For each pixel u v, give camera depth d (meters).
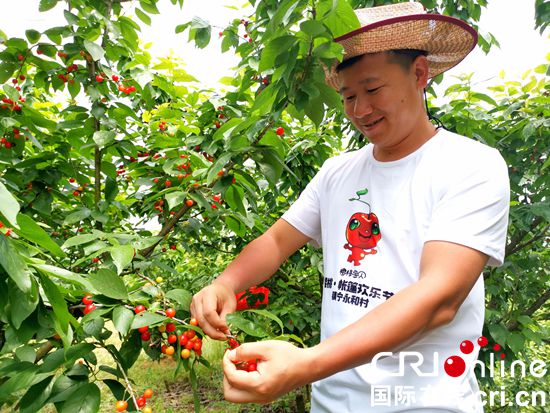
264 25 2.29
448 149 1.26
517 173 2.96
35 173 1.97
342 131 3.08
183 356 1.24
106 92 2.12
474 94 2.74
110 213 2.60
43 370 1.09
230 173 1.72
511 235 3.23
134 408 1.16
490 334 2.55
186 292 1.35
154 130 2.46
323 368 0.84
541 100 2.72
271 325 3.29
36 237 0.76
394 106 1.25
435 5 2.54
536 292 3.33
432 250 1.04
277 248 1.62
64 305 0.83
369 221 1.37
